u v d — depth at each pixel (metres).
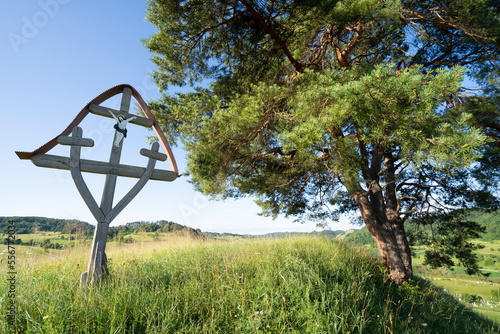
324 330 3.29
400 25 6.95
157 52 7.39
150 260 5.93
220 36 7.68
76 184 4.02
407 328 3.95
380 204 7.57
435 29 7.12
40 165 3.88
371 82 4.04
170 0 6.46
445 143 3.86
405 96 3.95
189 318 3.21
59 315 2.74
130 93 4.78
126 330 2.83
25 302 2.91
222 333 3.12
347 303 3.95
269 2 6.82
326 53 8.34
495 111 6.02
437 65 7.79
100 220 4.12
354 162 5.73
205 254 6.38
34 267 4.27
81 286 3.51
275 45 7.85
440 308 5.52
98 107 4.38
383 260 7.26
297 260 5.22
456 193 8.80
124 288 3.47
